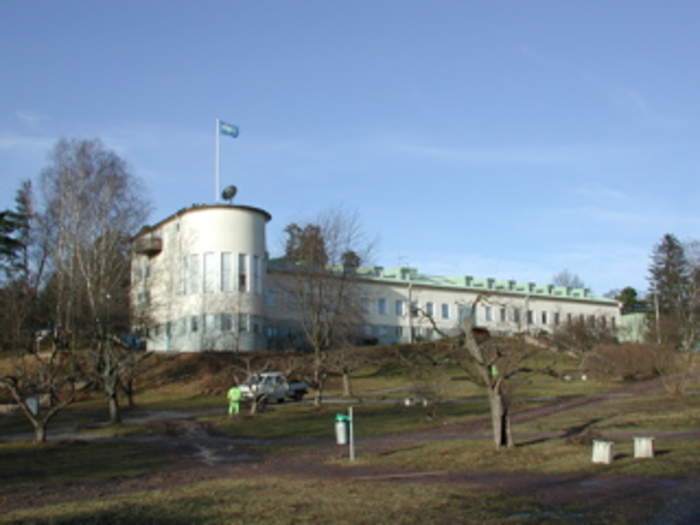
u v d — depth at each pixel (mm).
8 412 36094
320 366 38469
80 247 43656
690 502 11594
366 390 46375
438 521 10523
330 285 49500
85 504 12898
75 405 39750
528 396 37688
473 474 15461
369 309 70250
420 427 26844
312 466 18062
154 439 25656
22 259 54719
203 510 11812
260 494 13422
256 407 33719
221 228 57250
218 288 56156
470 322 20188
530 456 17609
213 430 27859
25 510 12594
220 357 50250
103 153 47281
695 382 40094
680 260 92688
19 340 34594
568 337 52750
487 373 19703
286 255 53812
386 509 11516
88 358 34250
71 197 44688
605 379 44875
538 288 91062
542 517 10664
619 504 11555
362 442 23141
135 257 54344
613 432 22344
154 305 48844
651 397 35281
